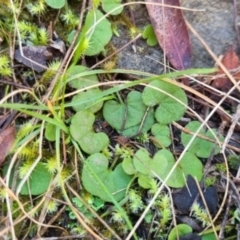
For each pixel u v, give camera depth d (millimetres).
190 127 182
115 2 186
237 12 194
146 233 177
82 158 170
